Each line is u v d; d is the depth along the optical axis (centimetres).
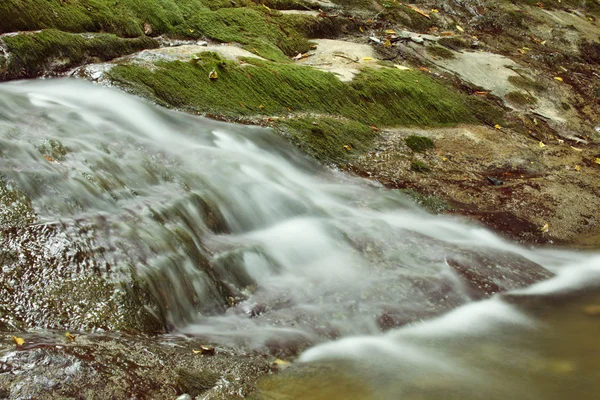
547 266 530
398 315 414
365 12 962
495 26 1048
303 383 328
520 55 970
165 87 612
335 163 628
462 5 1077
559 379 361
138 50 679
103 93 577
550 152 734
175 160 518
